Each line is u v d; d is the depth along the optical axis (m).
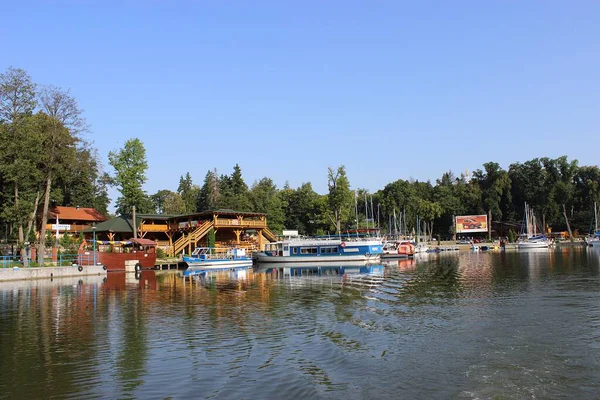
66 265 53.06
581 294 29.86
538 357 16.03
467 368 14.95
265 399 12.66
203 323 22.84
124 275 53.62
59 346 18.59
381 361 15.85
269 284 40.72
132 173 72.56
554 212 140.25
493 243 125.38
